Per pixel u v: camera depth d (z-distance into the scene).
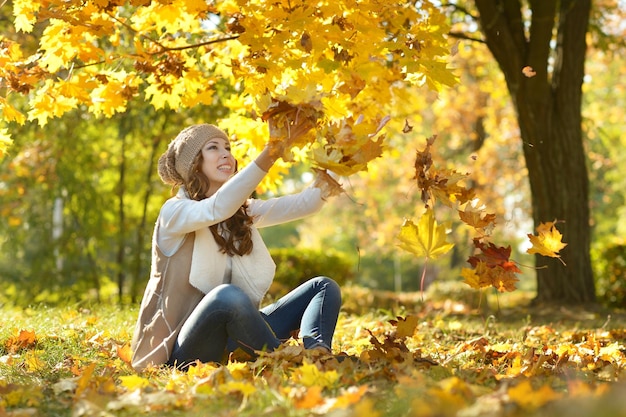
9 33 9.95
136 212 15.07
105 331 5.44
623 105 23.34
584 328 7.41
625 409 2.08
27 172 13.80
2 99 4.98
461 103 20.02
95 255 14.63
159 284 3.89
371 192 25.17
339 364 3.43
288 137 3.65
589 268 10.21
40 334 5.27
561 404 2.35
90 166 13.91
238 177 3.67
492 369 3.77
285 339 3.99
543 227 3.89
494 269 3.91
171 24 5.54
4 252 15.93
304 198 4.10
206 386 3.02
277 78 4.83
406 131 3.77
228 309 3.58
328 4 4.61
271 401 2.83
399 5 4.89
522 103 9.97
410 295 16.45
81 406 2.85
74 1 4.65
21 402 3.07
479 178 21.09
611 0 13.78
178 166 3.99
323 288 3.89
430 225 3.71
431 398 2.66
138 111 11.48
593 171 24.78
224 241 3.87
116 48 7.14
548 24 9.55
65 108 5.20
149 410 2.85
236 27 4.69
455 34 10.02
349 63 4.74
